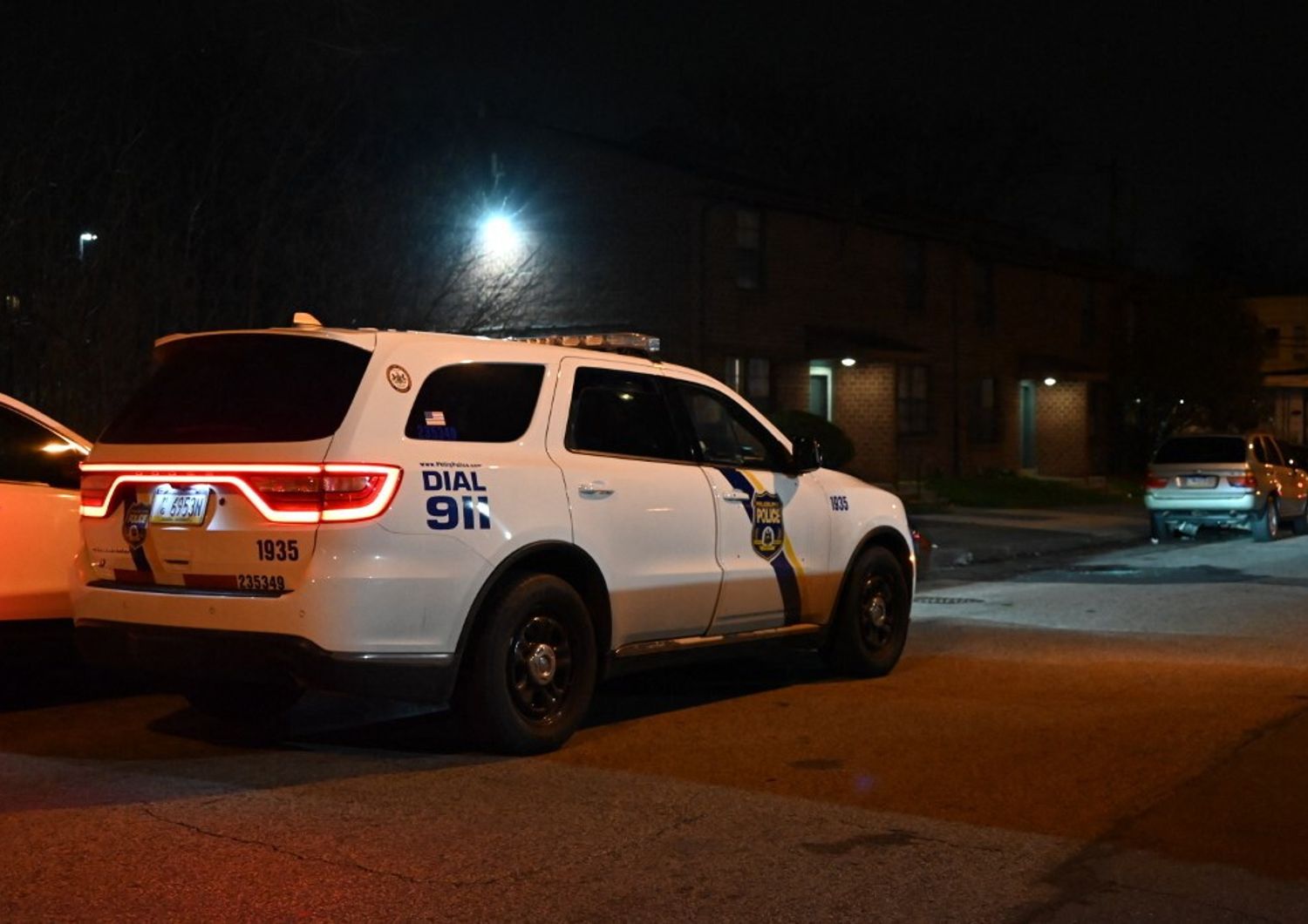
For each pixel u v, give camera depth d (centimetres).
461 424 705
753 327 2677
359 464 653
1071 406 3631
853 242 2920
